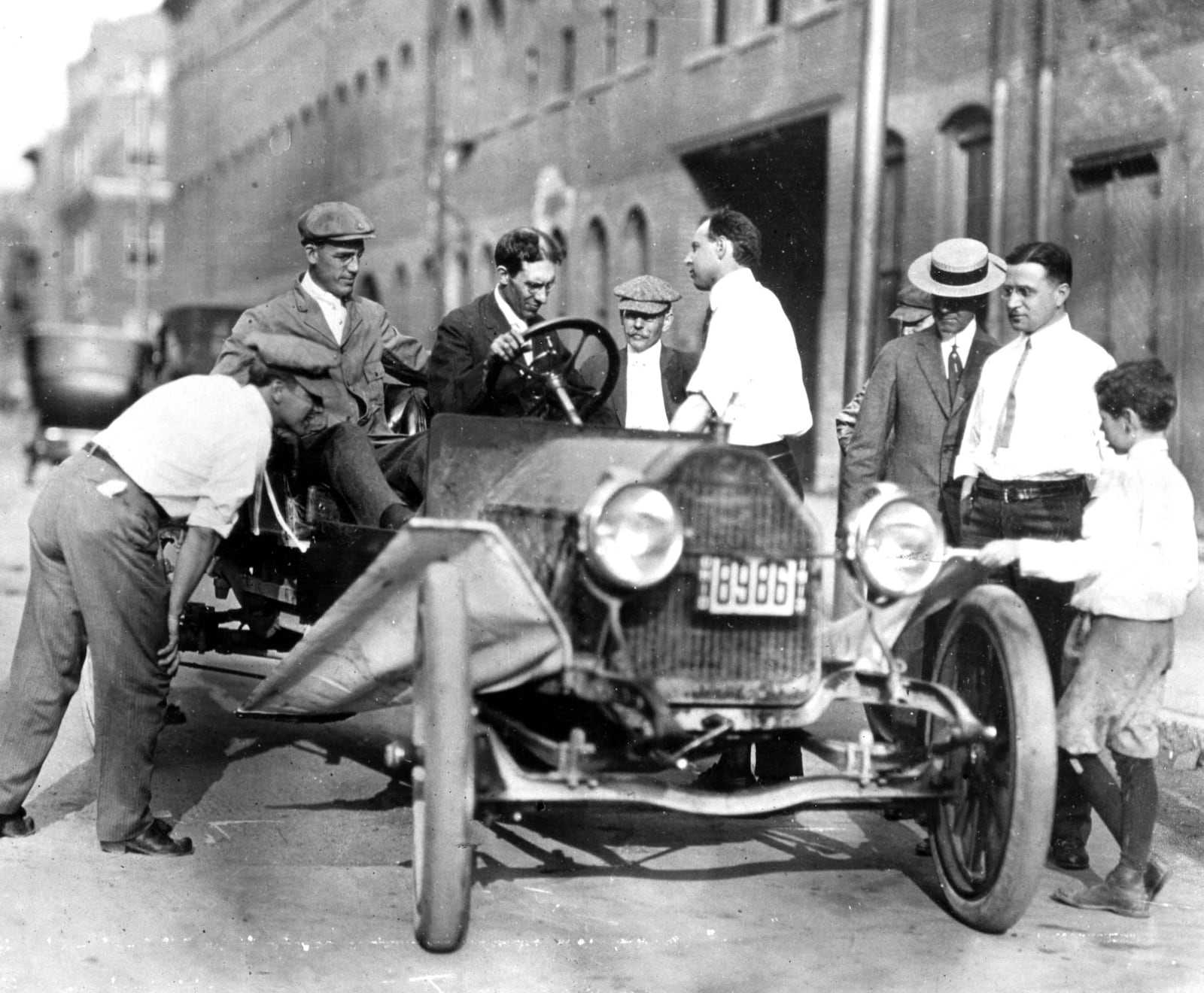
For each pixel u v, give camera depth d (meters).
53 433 23.02
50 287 52.66
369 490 5.19
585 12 23.59
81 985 3.69
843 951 4.05
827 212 17.53
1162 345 12.31
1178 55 12.21
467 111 28.38
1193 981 3.87
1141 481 4.48
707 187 20.83
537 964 3.89
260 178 40.78
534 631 3.94
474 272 28.06
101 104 51.75
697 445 4.23
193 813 5.32
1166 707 6.79
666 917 4.31
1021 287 5.07
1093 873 4.87
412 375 6.77
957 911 4.31
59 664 4.88
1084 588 4.53
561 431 4.70
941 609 4.96
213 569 6.43
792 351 5.50
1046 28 13.62
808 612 4.27
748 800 4.03
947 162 15.34
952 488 5.73
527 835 5.15
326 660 4.50
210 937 4.04
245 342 5.94
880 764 4.27
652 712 3.95
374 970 3.83
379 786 5.75
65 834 5.00
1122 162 12.87
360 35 33.34
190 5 47.94
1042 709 4.03
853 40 16.92
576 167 24.00
